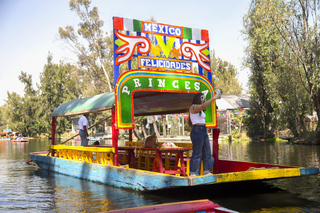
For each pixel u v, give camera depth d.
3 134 65.31
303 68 22.78
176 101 8.22
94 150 7.25
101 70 38.69
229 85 61.91
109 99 6.91
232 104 35.31
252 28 26.31
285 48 22.56
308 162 10.49
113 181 6.38
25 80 72.12
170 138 34.31
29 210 4.74
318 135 21.48
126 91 6.55
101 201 5.14
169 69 7.15
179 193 5.62
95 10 36.22
